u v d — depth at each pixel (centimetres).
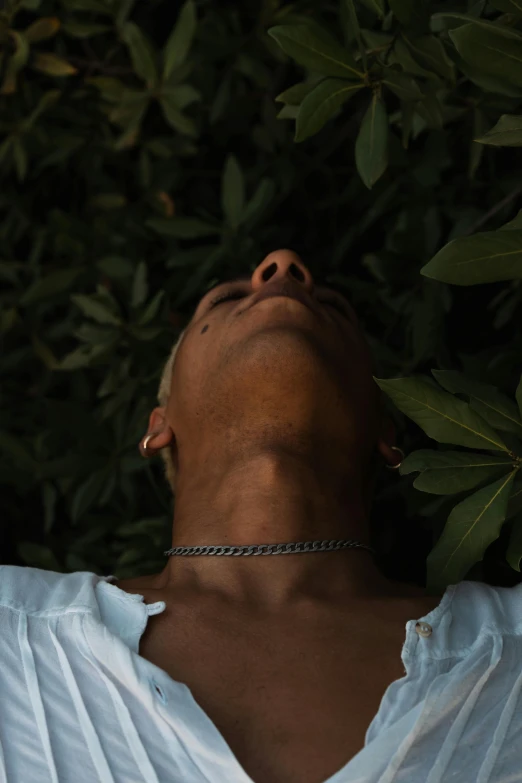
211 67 256
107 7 246
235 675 143
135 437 242
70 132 263
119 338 238
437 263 134
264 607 157
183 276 257
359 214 264
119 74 266
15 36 244
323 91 154
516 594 161
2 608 149
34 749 138
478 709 142
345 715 138
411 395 143
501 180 233
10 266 267
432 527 233
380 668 145
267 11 246
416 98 164
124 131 258
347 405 172
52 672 144
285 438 169
